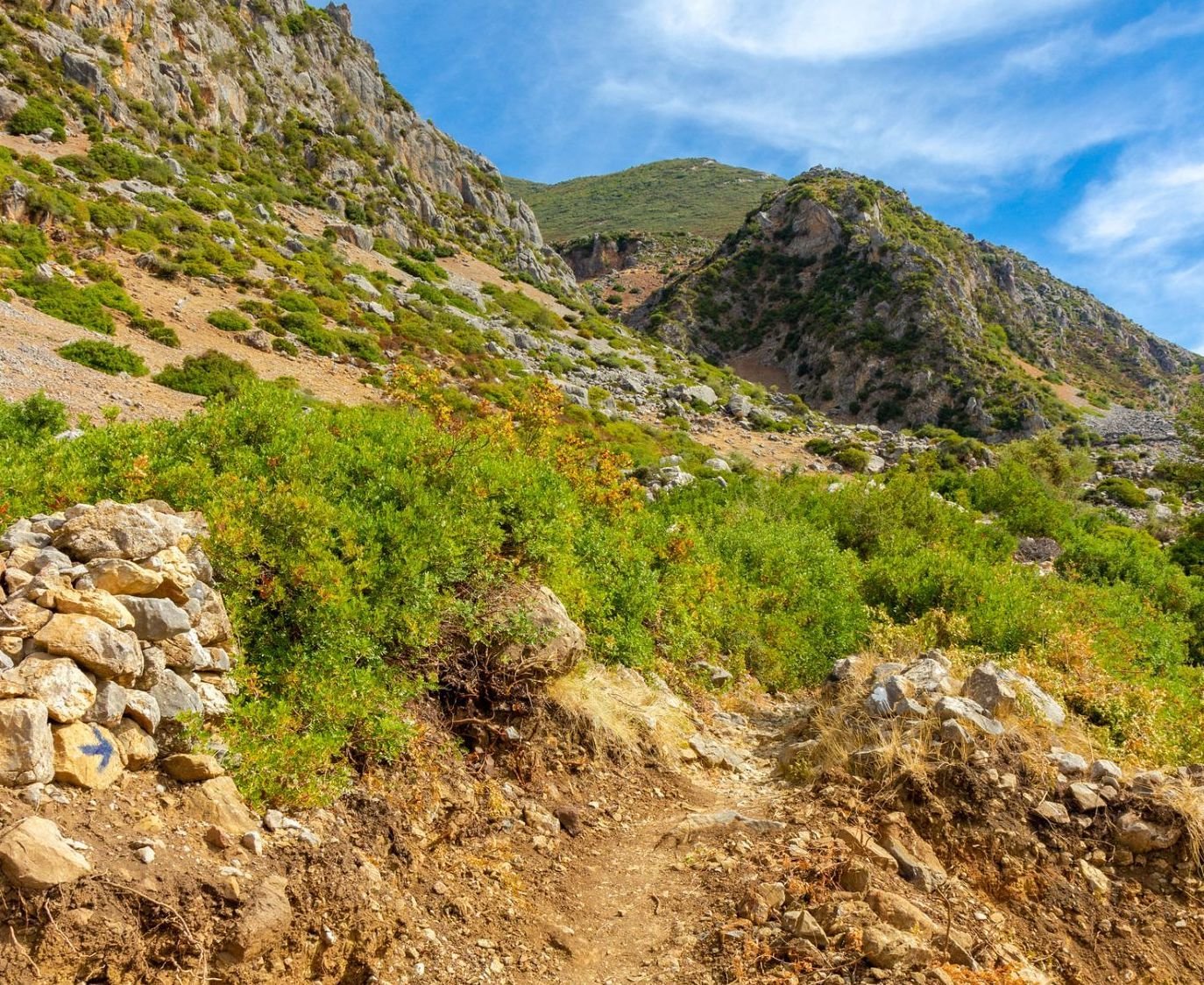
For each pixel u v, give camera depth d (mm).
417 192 67438
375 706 4328
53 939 2398
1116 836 4492
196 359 19203
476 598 5637
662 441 31609
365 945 3117
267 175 50875
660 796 5504
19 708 2744
